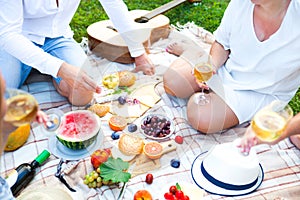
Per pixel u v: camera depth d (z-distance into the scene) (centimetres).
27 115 139
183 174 207
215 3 371
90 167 210
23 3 222
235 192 199
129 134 218
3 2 207
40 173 206
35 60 215
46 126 178
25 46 213
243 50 219
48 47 247
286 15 198
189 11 357
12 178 195
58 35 247
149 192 199
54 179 203
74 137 211
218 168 200
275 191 201
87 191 198
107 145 213
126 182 199
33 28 238
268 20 204
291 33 200
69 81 221
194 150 217
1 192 158
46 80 264
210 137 225
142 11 318
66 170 206
